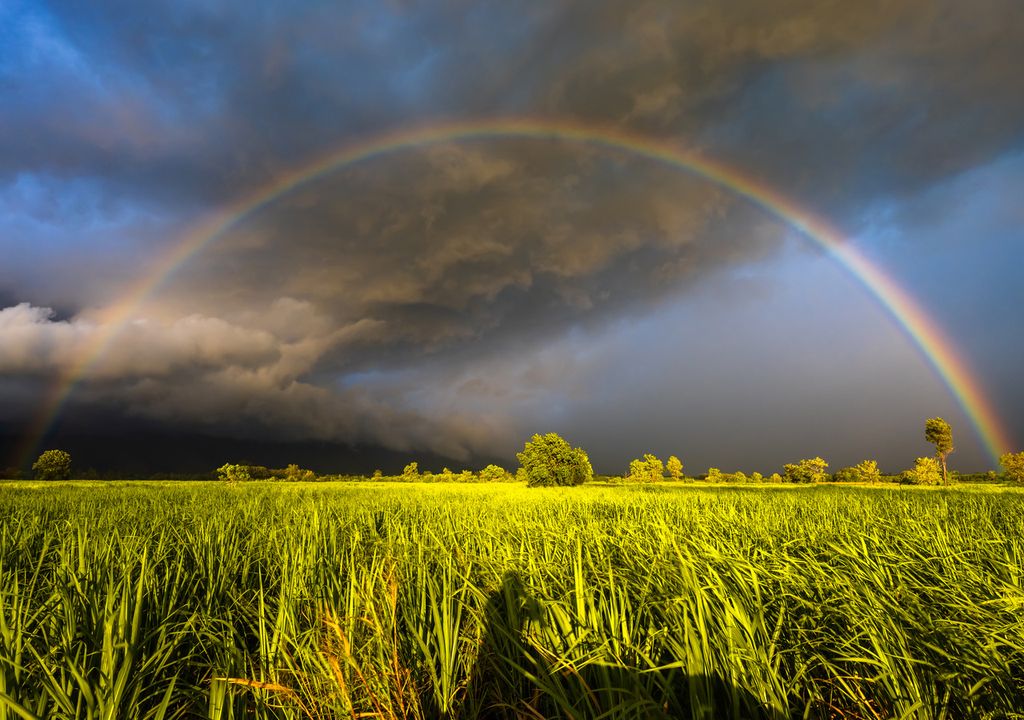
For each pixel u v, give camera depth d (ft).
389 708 11.68
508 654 14.19
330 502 60.49
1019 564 20.16
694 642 11.75
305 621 16.11
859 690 12.48
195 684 14.25
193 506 55.26
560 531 29.55
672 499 63.77
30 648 11.65
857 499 61.11
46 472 351.46
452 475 388.16
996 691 11.78
